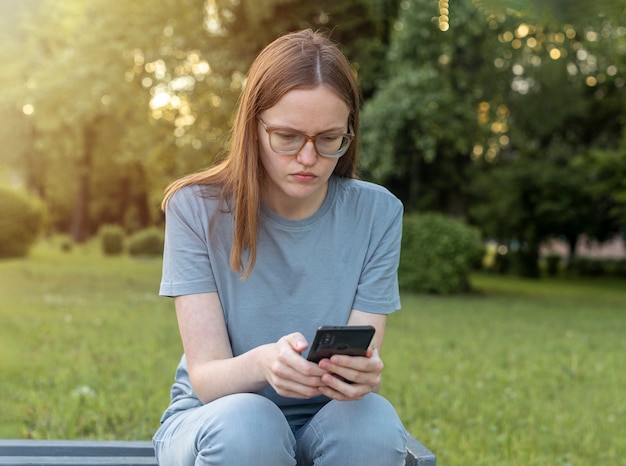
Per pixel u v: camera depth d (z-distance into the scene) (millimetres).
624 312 12984
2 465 2092
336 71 1813
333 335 1682
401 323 9688
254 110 1854
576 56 18516
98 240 28984
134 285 13336
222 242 1991
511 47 15297
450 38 13695
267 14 13906
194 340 1963
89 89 15008
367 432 1853
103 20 14875
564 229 22375
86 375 5391
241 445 1729
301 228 2006
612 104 21516
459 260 14766
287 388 1752
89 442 2293
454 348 7719
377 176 14188
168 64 15000
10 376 5328
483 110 16141
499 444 4203
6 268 15148
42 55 18375
